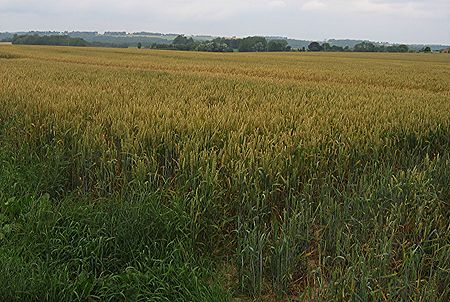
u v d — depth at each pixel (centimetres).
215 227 534
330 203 583
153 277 461
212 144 709
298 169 669
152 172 639
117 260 490
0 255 482
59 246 497
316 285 486
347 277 441
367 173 722
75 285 441
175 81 1838
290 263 482
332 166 716
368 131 840
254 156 639
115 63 3634
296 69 3203
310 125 819
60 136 776
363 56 7319
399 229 544
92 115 879
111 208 558
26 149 772
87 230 525
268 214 591
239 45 12556
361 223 529
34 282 436
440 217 554
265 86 1758
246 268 484
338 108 1104
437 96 1570
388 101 1330
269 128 828
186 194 583
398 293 442
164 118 809
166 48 11362
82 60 3944
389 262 468
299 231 515
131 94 1251
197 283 455
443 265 477
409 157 806
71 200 605
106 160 687
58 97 1058
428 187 614
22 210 595
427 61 5797
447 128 924
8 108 946
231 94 1391
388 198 584
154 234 520
